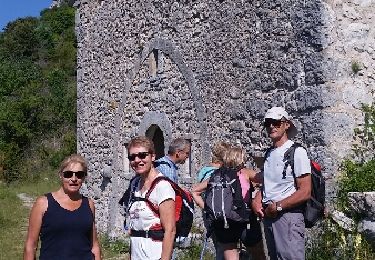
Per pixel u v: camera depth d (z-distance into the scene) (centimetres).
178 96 752
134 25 857
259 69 603
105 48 934
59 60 3291
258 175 443
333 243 478
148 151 356
